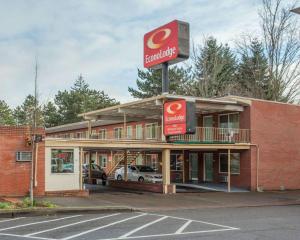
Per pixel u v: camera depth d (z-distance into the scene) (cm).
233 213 1862
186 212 1895
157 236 1218
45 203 1877
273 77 5091
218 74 5925
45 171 2473
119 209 1897
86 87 8594
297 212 1934
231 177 3372
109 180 3519
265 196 2803
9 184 2333
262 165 3284
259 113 3316
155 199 2438
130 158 4109
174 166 3922
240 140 3241
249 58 5681
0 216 1630
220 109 3250
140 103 3120
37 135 1992
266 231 1334
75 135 5641
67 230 1316
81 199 2277
